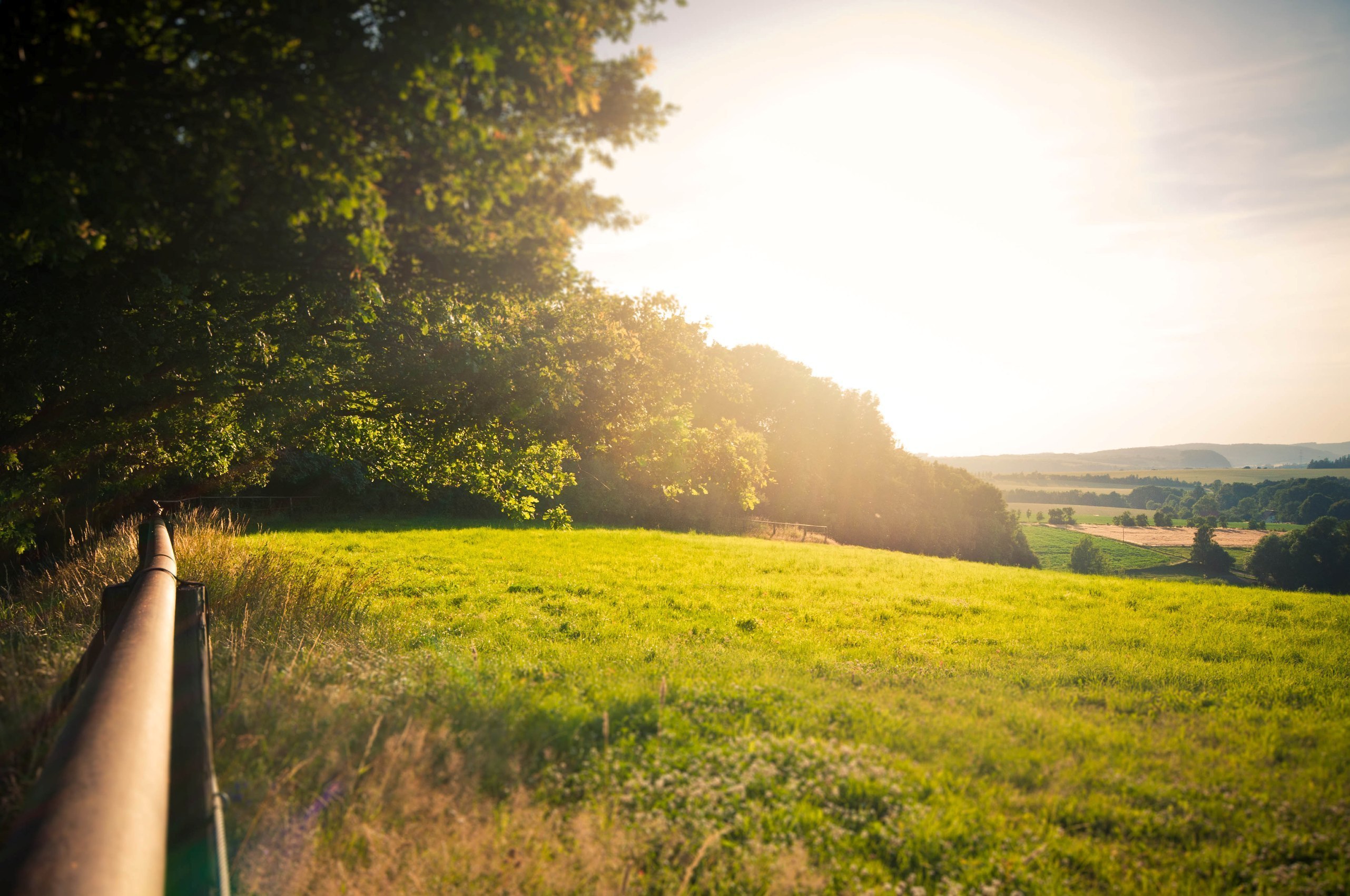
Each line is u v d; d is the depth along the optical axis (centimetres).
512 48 505
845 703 758
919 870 421
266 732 464
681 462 1477
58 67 433
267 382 1055
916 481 7000
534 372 1165
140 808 232
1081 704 830
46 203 465
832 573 2055
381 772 430
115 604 574
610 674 832
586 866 358
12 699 454
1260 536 13138
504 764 485
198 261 652
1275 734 692
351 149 486
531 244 670
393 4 450
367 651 749
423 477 1477
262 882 318
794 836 431
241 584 961
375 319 923
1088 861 439
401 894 314
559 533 2888
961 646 1134
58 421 1001
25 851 192
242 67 453
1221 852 453
